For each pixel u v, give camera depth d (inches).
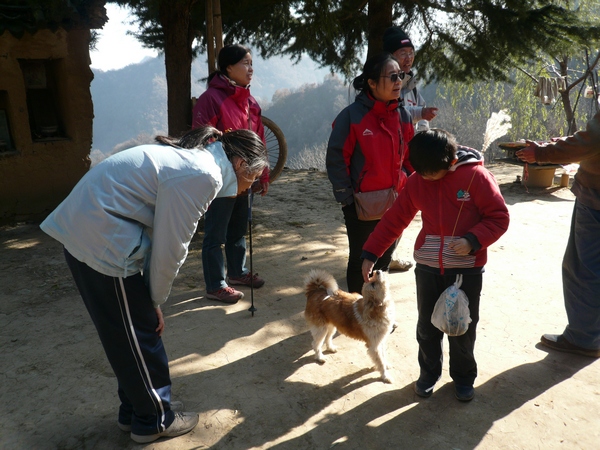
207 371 134.9
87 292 94.6
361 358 142.3
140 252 93.0
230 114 170.4
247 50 171.3
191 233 92.1
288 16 366.0
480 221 106.0
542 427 111.4
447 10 391.5
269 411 118.6
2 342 150.3
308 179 389.4
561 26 363.6
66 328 158.6
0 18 245.6
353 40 428.1
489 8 369.7
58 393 126.3
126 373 99.7
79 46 277.4
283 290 186.9
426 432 110.7
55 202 284.8
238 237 185.0
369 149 144.4
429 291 113.8
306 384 129.2
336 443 108.0
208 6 246.8
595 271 129.3
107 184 89.9
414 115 163.9
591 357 137.9
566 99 656.4
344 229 260.2
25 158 270.7
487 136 108.9
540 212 274.8
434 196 108.5
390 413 117.3
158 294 96.9
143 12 349.7
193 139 96.8
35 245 237.8
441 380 129.6
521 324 156.7
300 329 157.9
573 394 122.5
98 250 90.2
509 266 202.2
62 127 291.4
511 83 425.1
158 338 103.3
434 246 110.0
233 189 100.0
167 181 88.8
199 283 193.3
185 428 110.9
